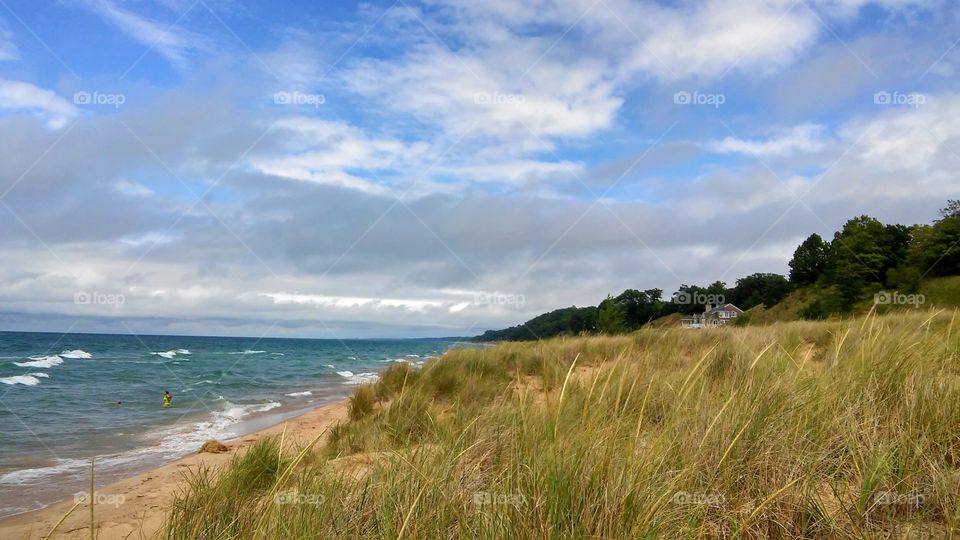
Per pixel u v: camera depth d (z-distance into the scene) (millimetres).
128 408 13773
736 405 3709
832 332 9992
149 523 4500
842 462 3115
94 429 10625
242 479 4418
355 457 5016
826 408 3664
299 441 6992
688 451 3266
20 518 5039
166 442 9211
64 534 4352
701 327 11195
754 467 3096
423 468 3445
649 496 2707
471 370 10555
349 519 2938
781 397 3887
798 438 3295
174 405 14383
